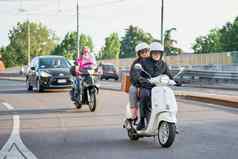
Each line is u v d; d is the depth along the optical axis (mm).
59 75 29328
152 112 11297
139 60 11883
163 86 11297
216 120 16016
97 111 18891
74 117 17062
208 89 34562
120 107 20281
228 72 39031
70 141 12133
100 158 10047
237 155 10242
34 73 30391
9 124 15320
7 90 32406
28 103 22469
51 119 16531
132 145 11594
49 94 28031
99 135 13078
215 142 11852
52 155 10359
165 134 11242
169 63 60625
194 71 41500
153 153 10547
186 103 22406
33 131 13789
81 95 19266
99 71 19438
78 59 19734
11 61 144875
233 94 26812
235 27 113875
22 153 10547
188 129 13992
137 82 11695
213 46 136250
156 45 11719
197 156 10164
